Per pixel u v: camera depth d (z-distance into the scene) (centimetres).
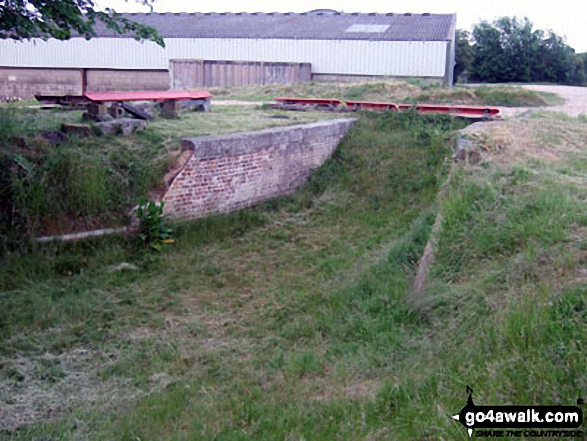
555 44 4494
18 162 883
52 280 830
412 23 3108
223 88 2370
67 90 3266
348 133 1373
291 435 456
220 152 1056
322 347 642
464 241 695
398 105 1480
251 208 1132
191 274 880
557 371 419
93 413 523
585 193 709
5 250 852
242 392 554
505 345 481
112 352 655
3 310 733
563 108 1612
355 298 745
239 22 3431
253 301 798
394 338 614
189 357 636
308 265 919
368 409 470
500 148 924
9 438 489
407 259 811
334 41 2859
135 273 870
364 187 1213
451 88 1930
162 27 3362
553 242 610
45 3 889
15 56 3281
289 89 2083
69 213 912
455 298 620
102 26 3353
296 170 1235
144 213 943
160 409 523
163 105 1312
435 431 405
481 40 4522
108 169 960
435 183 1156
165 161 1009
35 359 634
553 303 491
